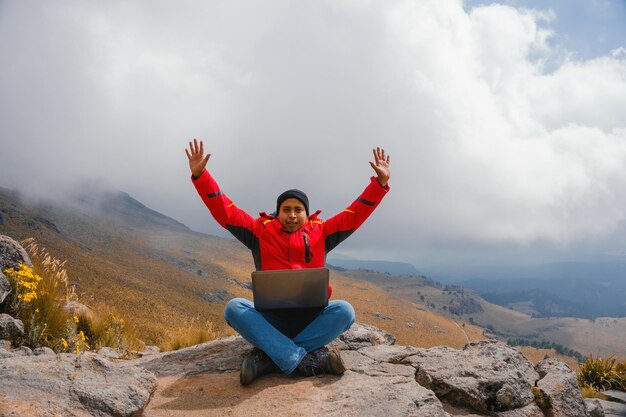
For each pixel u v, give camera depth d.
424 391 4.39
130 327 9.41
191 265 197.75
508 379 5.17
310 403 4.16
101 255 164.88
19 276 6.90
